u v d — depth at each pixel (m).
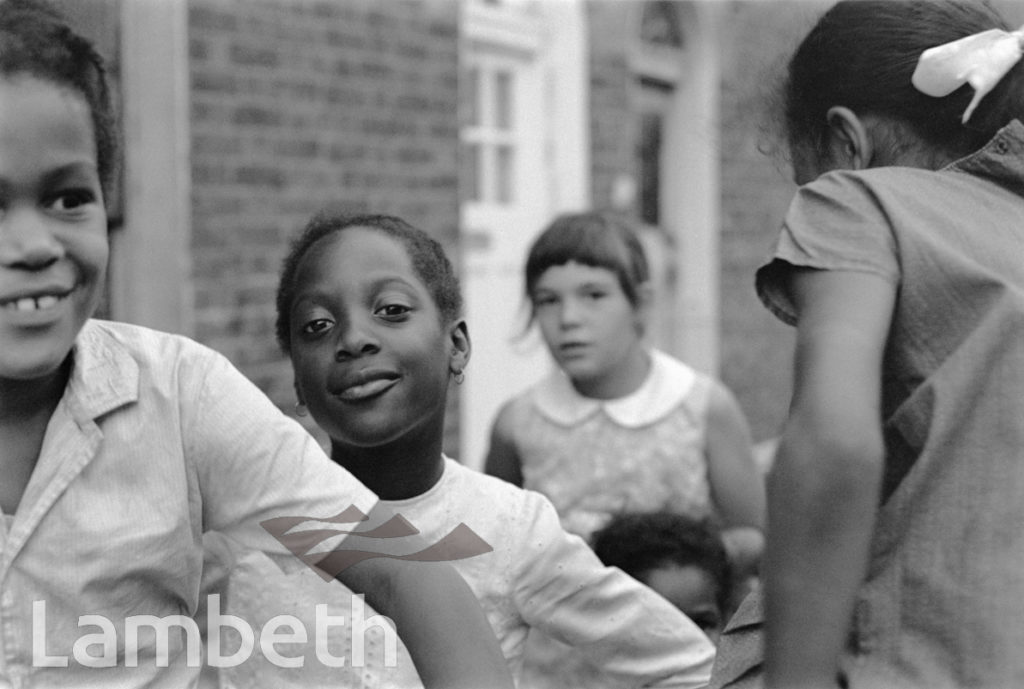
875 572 1.34
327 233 1.73
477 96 5.21
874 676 1.30
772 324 6.71
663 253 6.27
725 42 6.05
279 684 1.73
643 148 6.31
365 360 1.65
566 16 5.50
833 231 1.33
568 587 1.85
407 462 1.74
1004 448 1.27
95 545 1.44
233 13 3.99
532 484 2.97
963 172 1.42
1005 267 1.31
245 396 1.50
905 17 1.47
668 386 2.96
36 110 1.29
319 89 4.29
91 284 1.35
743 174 6.44
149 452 1.47
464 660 1.36
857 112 1.48
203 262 3.91
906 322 1.30
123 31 3.62
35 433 1.45
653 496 2.90
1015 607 1.25
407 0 4.61
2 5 1.35
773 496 1.22
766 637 1.22
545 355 5.52
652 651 1.87
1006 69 1.42
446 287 1.75
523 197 5.41
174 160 3.79
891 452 1.33
